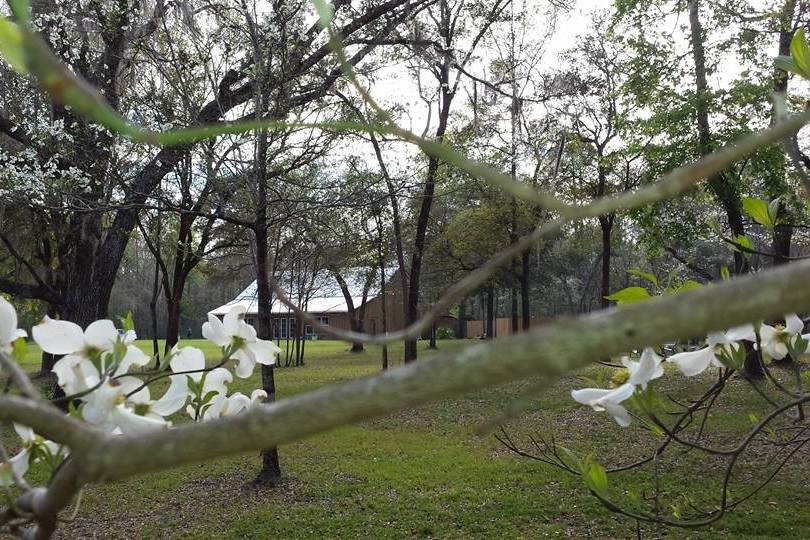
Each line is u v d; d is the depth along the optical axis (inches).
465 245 888.3
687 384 345.7
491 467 357.1
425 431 462.0
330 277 1165.1
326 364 1008.2
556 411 502.6
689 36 536.4
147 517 290.5
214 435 15.5
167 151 345.4
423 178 467.2
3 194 338.3
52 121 404.8
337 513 292.8
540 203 14.6
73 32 371.9
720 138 504.4
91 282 506.9
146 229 762.2
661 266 960.3
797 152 45.4
